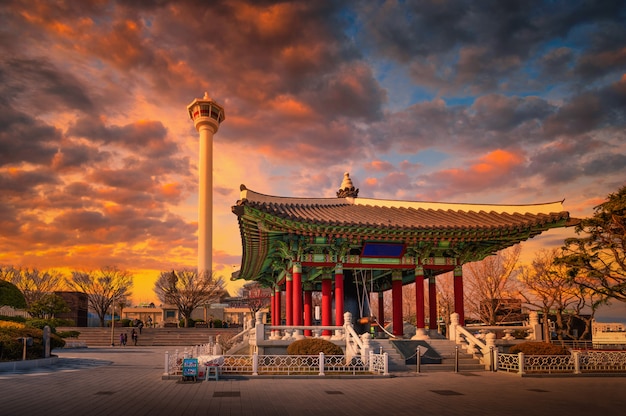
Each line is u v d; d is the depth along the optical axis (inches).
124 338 2982.3
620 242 1450.5
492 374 1152.2
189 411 644.1
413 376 1095.6
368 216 1467.8
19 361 1261.1
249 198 1378.0
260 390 853.2
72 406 683.4
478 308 2711.6
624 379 1072.2
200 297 4030.5
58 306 3198.8
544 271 2178.9
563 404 718.5
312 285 1833.2
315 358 1127.6
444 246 1470.2
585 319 2464.3
